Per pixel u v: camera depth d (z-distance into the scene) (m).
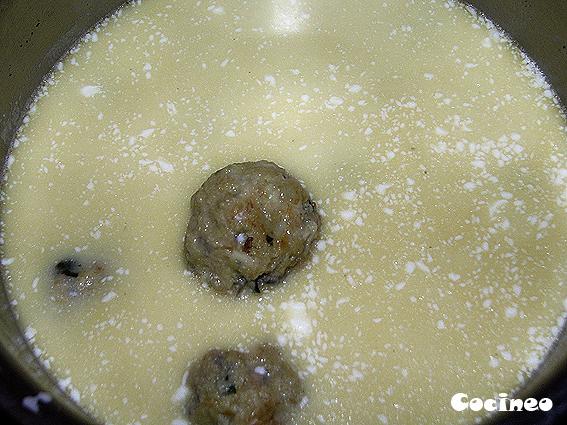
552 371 0.18
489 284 0.21
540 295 0.21
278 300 0.21
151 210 0.22
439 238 0.22
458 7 0.27
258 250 0.20
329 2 0.27
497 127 0.24
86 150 0.23
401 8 0.27
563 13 0.24
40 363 0.20
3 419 0.15
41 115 0.24
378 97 0.24
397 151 0.23
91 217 0.22
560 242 0.22
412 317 0.20
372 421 0.19
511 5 0.25
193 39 0.26
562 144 0.24
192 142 0.23
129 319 0.20
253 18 0.26
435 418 0.19
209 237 0.20
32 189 0.23
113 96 0.24
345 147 0.23
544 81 0.25
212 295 0.21
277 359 0.19
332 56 0.25
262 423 0.18
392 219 0.22
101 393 0.19
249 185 0.20
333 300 0.21
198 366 0.19
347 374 0.20
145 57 0.25
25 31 0.23
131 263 0.21
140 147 0.23
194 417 0.19
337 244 0.21
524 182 0.23
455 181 0.23
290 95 0.24
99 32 0.26
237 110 0.24
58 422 0.16
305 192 0.21
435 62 0.25
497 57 0.26
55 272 0.21
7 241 0.22
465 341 0.20
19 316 0.21
